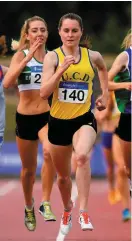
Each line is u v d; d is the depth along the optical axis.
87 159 14.88
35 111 17.58
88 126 15.37
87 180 15.05
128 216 19.84
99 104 16.11
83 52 15.29
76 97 15.30
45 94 14.81
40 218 20.67
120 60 17.58
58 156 15.82
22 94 17.62
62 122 15.45
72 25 14.98
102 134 22.95
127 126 17.81
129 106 17.67
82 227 14.96
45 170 17.91
